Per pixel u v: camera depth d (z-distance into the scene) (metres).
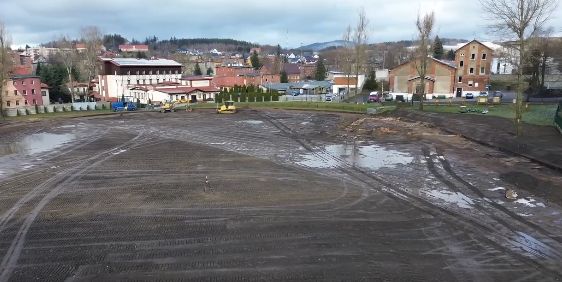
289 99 68.38
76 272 11.42
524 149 24.27
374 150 27.19
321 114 47.97
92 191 18.80
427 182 19.48
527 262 11.68
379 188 18.75
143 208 16.42
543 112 38.22
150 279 10.99
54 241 13.41
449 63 65.94
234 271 11.34
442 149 26.66
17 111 53.22
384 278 10.93
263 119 44.72
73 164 24.31
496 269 11.34
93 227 14.55
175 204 16.86
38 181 20.66
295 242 13.12
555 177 19.05
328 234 13.70
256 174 21.53
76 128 40.09
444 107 45.09
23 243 13.30
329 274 11.14
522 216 15.01
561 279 10.80
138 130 38.09
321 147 28.62
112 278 11.09
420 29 44.31
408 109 43.62
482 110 39.94
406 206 16.31
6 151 28.64
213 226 14.50
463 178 20.00
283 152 27.12
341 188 18.84
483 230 13.88
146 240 13.41
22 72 91.12
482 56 60.34
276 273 11.21
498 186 18.58
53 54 163.88
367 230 14.00
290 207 16.36
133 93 80.44
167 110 54.47
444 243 12.95
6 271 11.50
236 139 32.34
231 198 17.55
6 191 19.00
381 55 167.12
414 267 11.48
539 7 26.62
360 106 49.12
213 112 52.94
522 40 26.56
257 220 15.01
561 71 65.38
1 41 50.50
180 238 13.52
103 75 85.38
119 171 22.45
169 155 26.55
